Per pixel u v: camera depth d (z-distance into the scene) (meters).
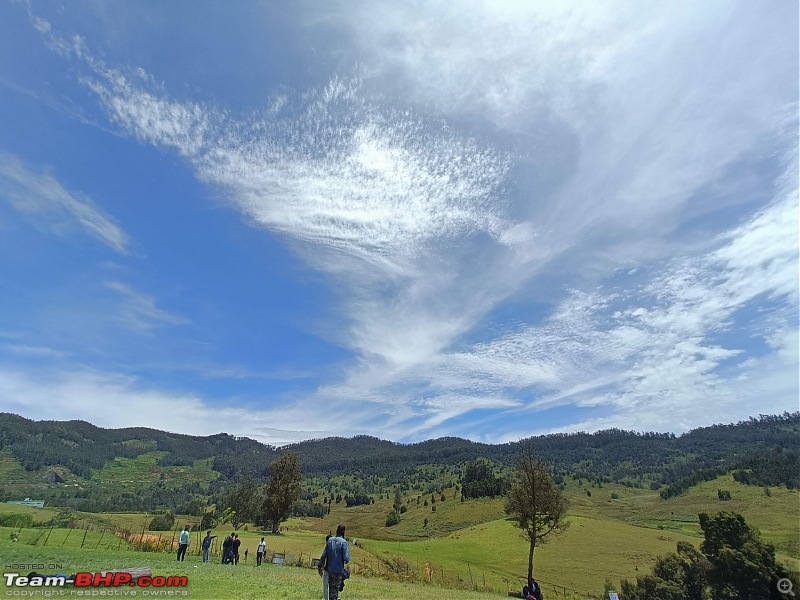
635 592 53.59
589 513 182.88
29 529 51.59
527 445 42.31
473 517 155.38
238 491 93.38
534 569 69.75
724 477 180.88
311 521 178.25
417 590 24.58
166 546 43.16
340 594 17.03
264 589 16.25
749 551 45.69
